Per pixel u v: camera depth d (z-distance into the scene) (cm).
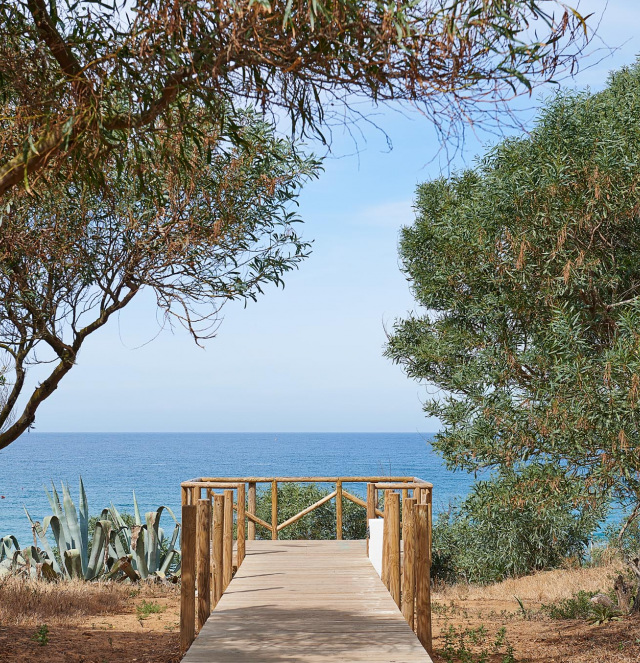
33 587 1185
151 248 795
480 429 877
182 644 679
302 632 601
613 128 899
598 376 770
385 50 367
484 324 1148
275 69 411
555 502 823
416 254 1423
